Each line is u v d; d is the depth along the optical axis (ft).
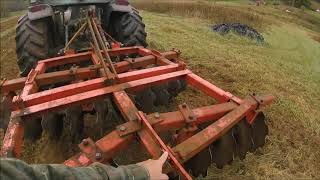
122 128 7.30
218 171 10.56
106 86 9.21
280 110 14.14
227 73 18.07
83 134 11.53
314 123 13.42
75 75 10.30
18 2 54.75
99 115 9.95
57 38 14.64
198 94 15.21
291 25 36.68
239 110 8.48
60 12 14.28
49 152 11.84
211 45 23.98
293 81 17.70
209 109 8.52
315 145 12.05
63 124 11.29
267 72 18.62
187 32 28.14
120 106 8.25
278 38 29.17
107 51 11.16
